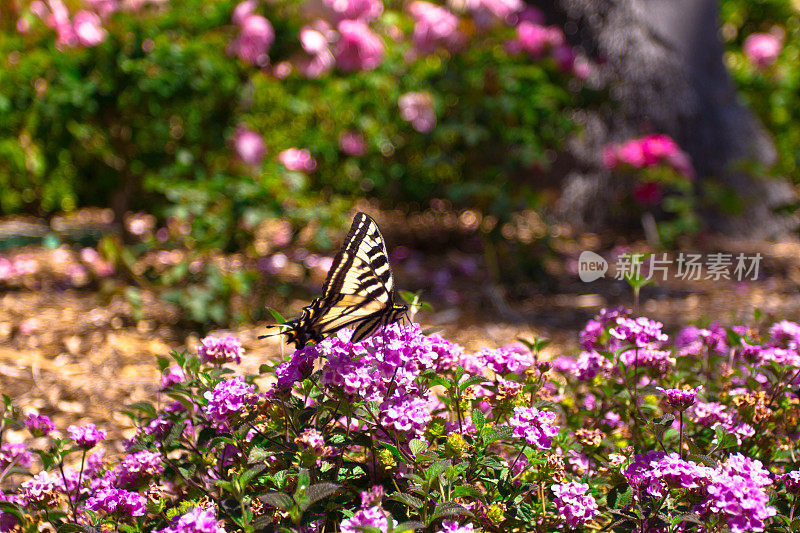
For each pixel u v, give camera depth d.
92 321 5.00
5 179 6.62
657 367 2.51
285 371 2.06
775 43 11.10
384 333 2.17
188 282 5.37
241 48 5.47
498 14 6.39
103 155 6.10
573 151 8.05
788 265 7.04
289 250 6.59
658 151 7.12
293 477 2.00
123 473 2.19
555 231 7.05
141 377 4.25
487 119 6.57
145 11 5.68
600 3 8.28
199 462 2.32
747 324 5.18
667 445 2.53
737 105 9.01
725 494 1.84
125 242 6.35
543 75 6.61
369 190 7.75
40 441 3.41
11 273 5.89
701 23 8.74
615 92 8.17
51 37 5.50
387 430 2.03
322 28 5.86
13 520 2.20
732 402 2.64
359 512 1.69
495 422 2.29
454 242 7.43
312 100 6.37
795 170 10.85
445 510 1.82
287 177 5.71
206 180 5.48
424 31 6.36
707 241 7.74
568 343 5.06
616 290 6.26
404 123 6.96
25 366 4.30
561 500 2.07
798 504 2.13
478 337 5.17
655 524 2.05
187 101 5.62
